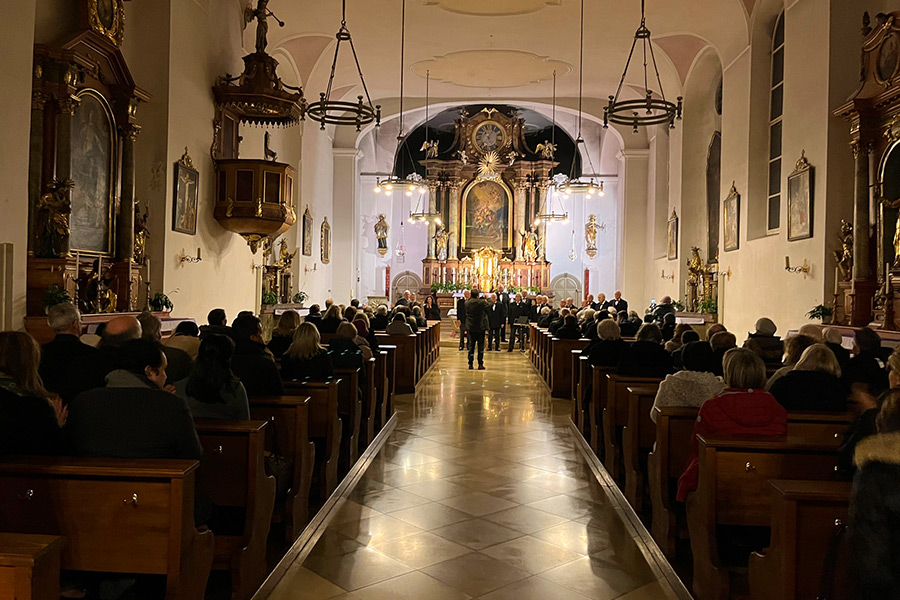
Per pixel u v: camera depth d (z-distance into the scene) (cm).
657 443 516
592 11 1670
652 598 443
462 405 1145
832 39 1178
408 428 954
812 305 1233
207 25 1262
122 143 1048
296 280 2002
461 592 447
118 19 989
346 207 2527
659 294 2366
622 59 2012
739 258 1630
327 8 1658
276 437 503
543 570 484
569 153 2897
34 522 325
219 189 1290
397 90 2384
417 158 2909
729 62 1694
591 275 2812
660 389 536
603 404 798
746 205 1572
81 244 962
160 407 358
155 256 1106
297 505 520
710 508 402
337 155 2522
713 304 1795
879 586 229
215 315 795
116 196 1040
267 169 1294
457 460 781
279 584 454
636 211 2562
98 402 356
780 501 315
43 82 867
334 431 628
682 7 1616
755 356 439
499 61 2052
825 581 283
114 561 325
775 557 325
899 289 998
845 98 1177
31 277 852
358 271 2761
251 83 1266
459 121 2877
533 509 614
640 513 584
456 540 537
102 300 978
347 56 2003
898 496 231
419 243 2856
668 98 2222
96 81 985
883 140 1086
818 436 444
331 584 456
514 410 1103
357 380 735
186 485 331
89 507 324
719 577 393
